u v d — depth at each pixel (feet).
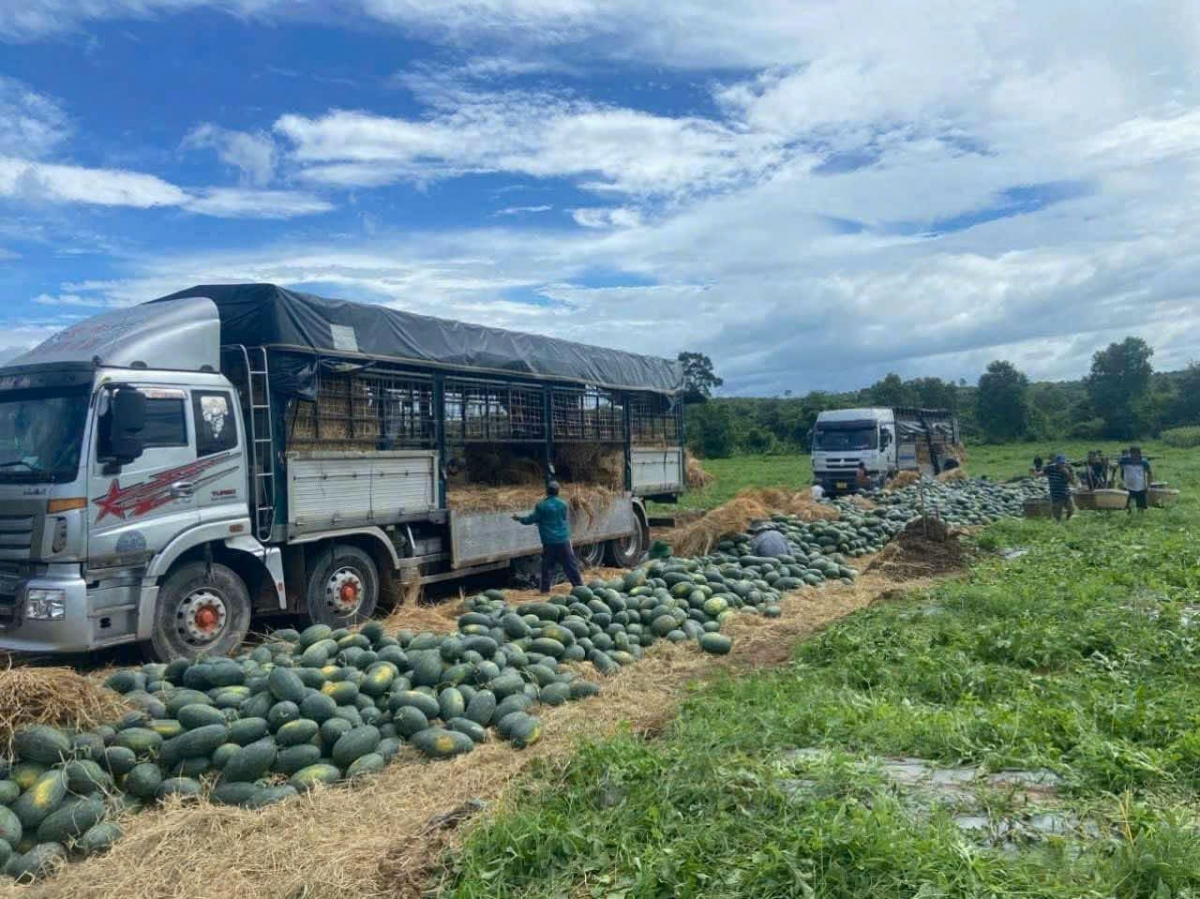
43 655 32.01
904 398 230.48
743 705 24.86
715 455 208.74
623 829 16.39
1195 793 16.74
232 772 21.85
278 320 35.81
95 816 19.83
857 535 65.10
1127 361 241.55
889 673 27.43
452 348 44.96
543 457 55.98
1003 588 39.63
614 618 36.55
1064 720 20.79
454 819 19.02
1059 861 13.93
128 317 34.27
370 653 27.78
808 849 14.24
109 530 30.73
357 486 39.91
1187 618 33.14
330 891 16.61
